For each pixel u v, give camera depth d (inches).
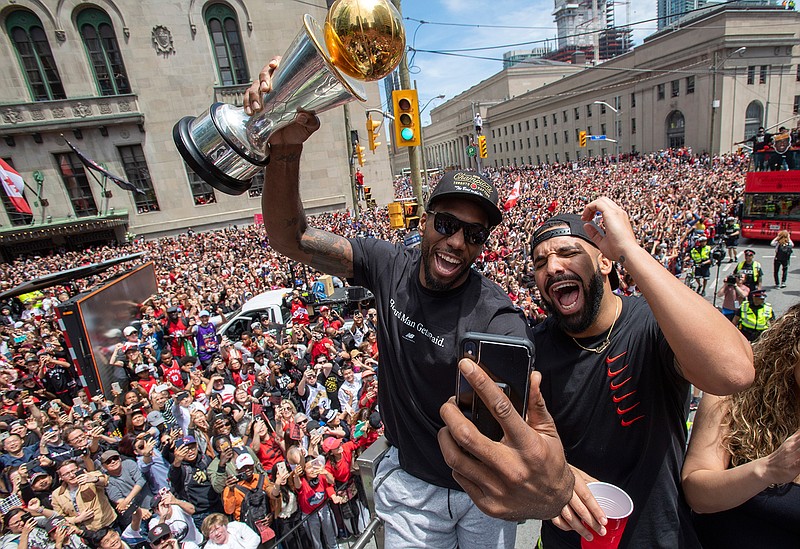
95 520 176.4
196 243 1008.9
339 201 1291.8
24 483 193.0
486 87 3860.7
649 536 65.2
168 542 162.7
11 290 359.3
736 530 64.5
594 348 67.5
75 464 180.9
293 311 449.4
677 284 48.3
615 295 71.7
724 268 571.8
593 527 52.1
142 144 1131.9
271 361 324.8
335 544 197.2
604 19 5812.0
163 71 1112.8
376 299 75.6
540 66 3508.9
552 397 70.9
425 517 69.5
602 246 56.3
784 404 62.5
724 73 1781.5
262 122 55.7
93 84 1083.9
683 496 67.9
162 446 214.2
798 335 61.5
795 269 534.9
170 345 429.4
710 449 67.4
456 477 35.9
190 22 1112.8
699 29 1836.9
